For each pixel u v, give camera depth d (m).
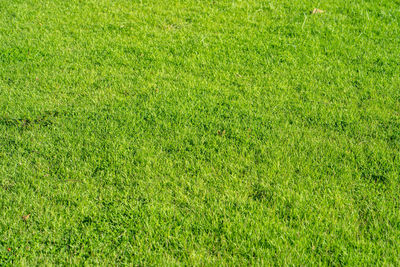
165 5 7.77
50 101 4.84
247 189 3.57
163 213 3.32
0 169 3.80
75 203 3.45
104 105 4.80
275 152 3.98
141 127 4.42
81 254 3.01
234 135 4.26
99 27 6.90
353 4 7.60
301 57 5.91
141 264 2.92
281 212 3.33
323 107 4.71
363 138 4.20
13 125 4.42
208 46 6.24
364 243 3.00
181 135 4.27
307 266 2.87
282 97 4.92
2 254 2.99
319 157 3.92
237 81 5.33
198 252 3.01
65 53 6.00
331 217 3.27
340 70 5.55
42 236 3.16
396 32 6.55
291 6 7.63
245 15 7.34
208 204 3.43
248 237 3.11
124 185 3.66
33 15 7.27
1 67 5.57
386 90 5.04
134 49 6.14
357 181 3.62
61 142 4.18
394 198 3.43
